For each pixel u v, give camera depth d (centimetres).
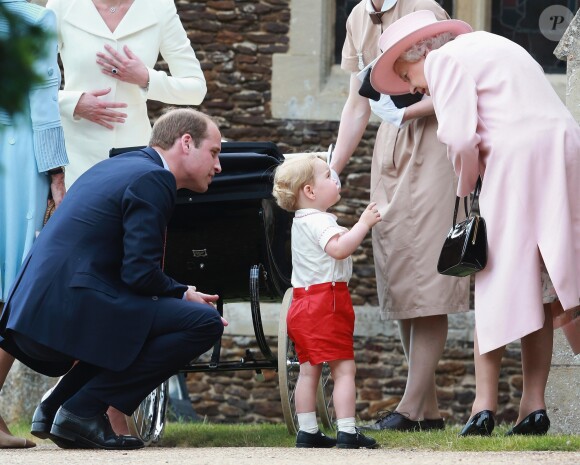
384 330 2042
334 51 2097
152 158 956
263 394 2020
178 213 1064
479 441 915
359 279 2055
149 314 906
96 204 921
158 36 1207
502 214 946
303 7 2061
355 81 1216
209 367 1084
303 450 896
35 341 905
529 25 2102
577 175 950
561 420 1238
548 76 2084
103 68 1170
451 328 2042
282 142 2055
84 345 896
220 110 2053
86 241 914
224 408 2017
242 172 1041
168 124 962
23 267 928
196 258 1077
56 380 1675
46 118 1054
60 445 926
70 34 1181
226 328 2055
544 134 948
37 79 418
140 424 1067
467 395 2033
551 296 969
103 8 1189
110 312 900
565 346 1241
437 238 1181
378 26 1190
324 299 941
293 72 2056
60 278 902
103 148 1165
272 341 2067
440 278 1173
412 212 1188
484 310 945
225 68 2055
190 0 2056
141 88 1177
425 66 987
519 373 2014
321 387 1212
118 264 922
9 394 1656
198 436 1148
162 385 1111
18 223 1055
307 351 945
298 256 957
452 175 1188
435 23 1030
